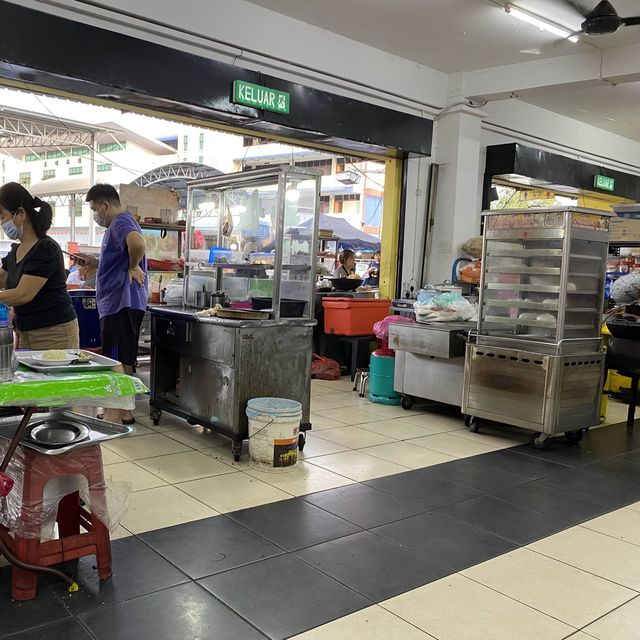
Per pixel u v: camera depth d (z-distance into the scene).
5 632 1.97
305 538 2.77
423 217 7.70
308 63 6.12
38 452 2.13
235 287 4.50
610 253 7.43
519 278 4.67
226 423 3.85
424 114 7.37
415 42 6.52
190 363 4.21
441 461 4.05
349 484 3.51
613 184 10.00
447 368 5.18
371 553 2.66
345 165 22.39
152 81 5.05
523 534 2.96
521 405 4.51
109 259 4.28
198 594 2.26
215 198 4.74
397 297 7.66
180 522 2.87
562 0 5.45
